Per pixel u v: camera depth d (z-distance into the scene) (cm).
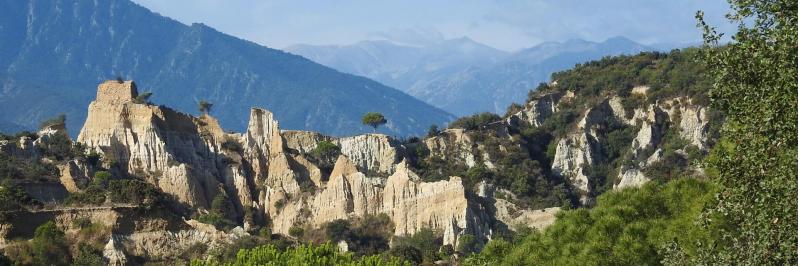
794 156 4725
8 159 19262
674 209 7400
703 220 5353
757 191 4888
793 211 4738
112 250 14912
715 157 5266
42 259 14362
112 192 16775
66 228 15338
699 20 5238
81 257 14600
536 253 7800
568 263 7288
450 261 16800
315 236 19450
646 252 6819
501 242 8531
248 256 9981
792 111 4753
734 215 5200
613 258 6969
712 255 5316
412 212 19525
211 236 15912
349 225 19650
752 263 4897
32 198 16688
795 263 4766
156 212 15988
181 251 15488
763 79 4888
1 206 15000
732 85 5081
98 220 15488
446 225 18800
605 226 7300
